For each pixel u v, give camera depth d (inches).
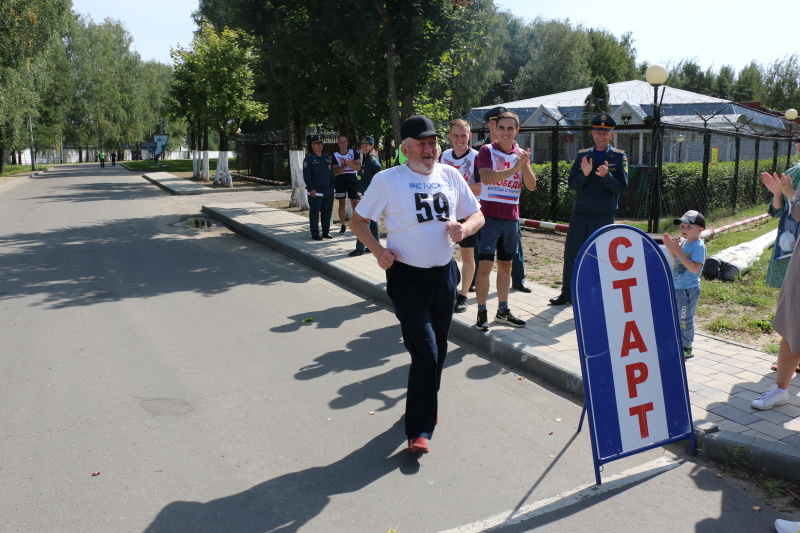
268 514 119.8
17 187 1195.9
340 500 124.8
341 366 201.6
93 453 143.1
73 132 2423.7
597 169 234.1
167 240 474.3
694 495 126.6
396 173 143.1
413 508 122.1
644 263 138.0
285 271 360.2
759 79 2487.7
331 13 442.0
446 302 148.6
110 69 2496.3
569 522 117.3
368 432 155.4
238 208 673.0
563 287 254.1
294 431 155.6
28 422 158.7
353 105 564.4
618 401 133.5
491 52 1593.3
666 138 800.9
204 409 168.1
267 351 216.2
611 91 1146.0
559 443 149.6
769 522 117.1
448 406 171.0
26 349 216.1
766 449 132.7
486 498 125.6
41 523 115.7
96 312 265.3
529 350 198.1
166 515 119.0
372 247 142.8
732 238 445.7
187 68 1135.6
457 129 229.8
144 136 2812.5
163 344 223.0
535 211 528.7
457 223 140.6
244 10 619.8
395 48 448.1
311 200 432.8
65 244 450.6
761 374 178.7
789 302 148.5
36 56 1134.4
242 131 1489.9
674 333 141.0
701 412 153.6
